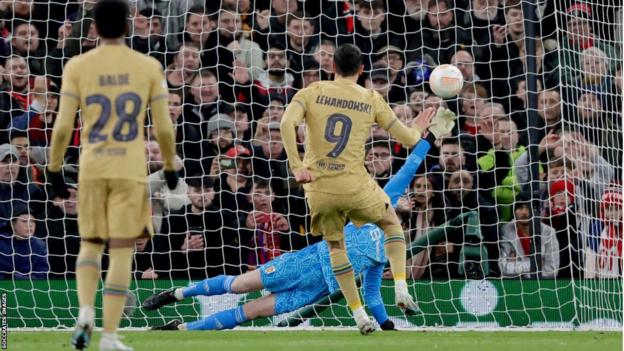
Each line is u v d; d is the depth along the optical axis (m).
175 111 41.94
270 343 28.83
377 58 44.50
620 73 44.19
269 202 40.97
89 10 44.69
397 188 32.75
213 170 41.31
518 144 42.81
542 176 41.44
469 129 42.75
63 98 23.20
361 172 29.77
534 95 41.03
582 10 43.84
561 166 40.56
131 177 22.84
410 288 38.28
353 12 45.28
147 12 44.78
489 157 41.50
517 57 44.06
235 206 41.22
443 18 45.00
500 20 44.84
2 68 42.72
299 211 41.69
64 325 38.44
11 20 43.84
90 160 22.91
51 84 43.38
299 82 44.00
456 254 40.34
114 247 22.89
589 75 42.66
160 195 40.75
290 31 43.94
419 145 33.06
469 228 40.12
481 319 37.91
